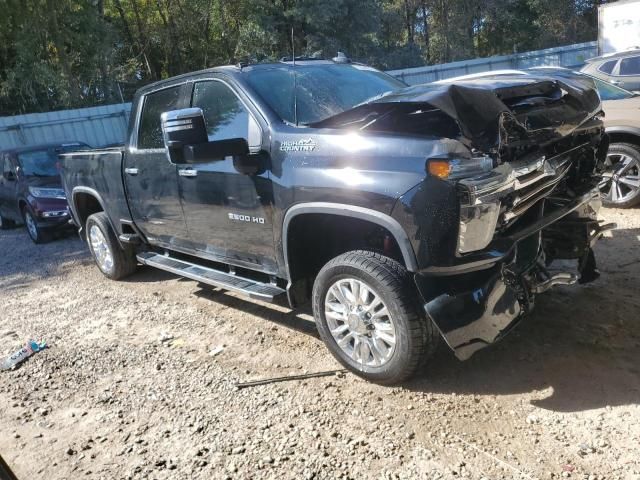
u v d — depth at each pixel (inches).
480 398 129.1
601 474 102.7
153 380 155.7
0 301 250.1
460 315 121.0
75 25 817.5
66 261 309.6
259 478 111.5
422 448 114.7
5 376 169.3
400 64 1016.2
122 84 961.5
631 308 161.0
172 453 122.6
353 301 137.1
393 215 121.6
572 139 147.0
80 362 172.6
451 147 115.6
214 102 170.2
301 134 141.3
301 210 139.4
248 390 144.3
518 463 107.7
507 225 128.9
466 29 1314.0
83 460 124.1
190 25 1069.8
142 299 223.9
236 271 179.5
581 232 155.1
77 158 248.8
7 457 128.6
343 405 132.5
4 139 653.9
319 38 905.5
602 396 124.5
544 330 154.9
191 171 174.4
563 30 1326.3
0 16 754.8
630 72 337.7
